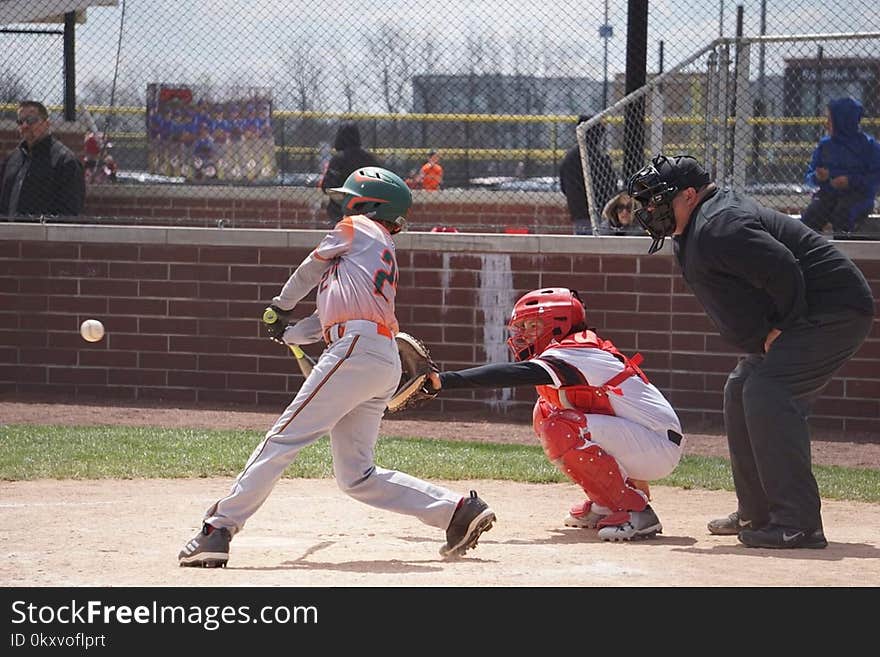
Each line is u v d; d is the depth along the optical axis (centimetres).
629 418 1662
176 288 3131
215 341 3123
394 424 2909
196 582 1273
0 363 3203
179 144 4016
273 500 1962
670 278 2938
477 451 2512
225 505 1391
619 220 3088
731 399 1661
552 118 4297
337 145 3356
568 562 1429
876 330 2862
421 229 3500
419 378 1488
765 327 1566
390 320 1441
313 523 1759
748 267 1504
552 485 2214
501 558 1464
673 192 1564
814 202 2991
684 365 2948
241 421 2867
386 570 1366
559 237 2978
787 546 1542
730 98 3030
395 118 3706
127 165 4066
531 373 1576
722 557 1470
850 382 2894
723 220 1522
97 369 3175
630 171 3158
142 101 3853
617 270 2962
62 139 3922
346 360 1396
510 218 4256
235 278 3108
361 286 1416
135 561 1411
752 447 1578
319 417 1401
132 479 2142
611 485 1644
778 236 1559
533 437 2762
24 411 2953
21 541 1554
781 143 3117
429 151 4262
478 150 4344
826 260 1554
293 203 4047
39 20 3519
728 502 2075
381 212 1480
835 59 3047
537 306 1670
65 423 2797
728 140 3041
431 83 3384
